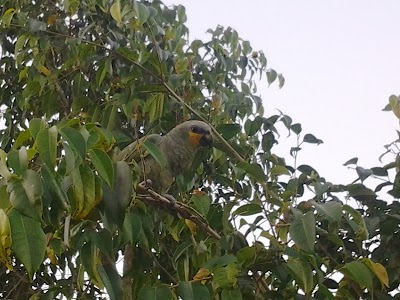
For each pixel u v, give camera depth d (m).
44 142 2.25
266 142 4.20
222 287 2.72
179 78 4.22
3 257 2.08
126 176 2.61
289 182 3.49
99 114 4.34
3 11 5.05
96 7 4.80
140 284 3.44
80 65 4.39
